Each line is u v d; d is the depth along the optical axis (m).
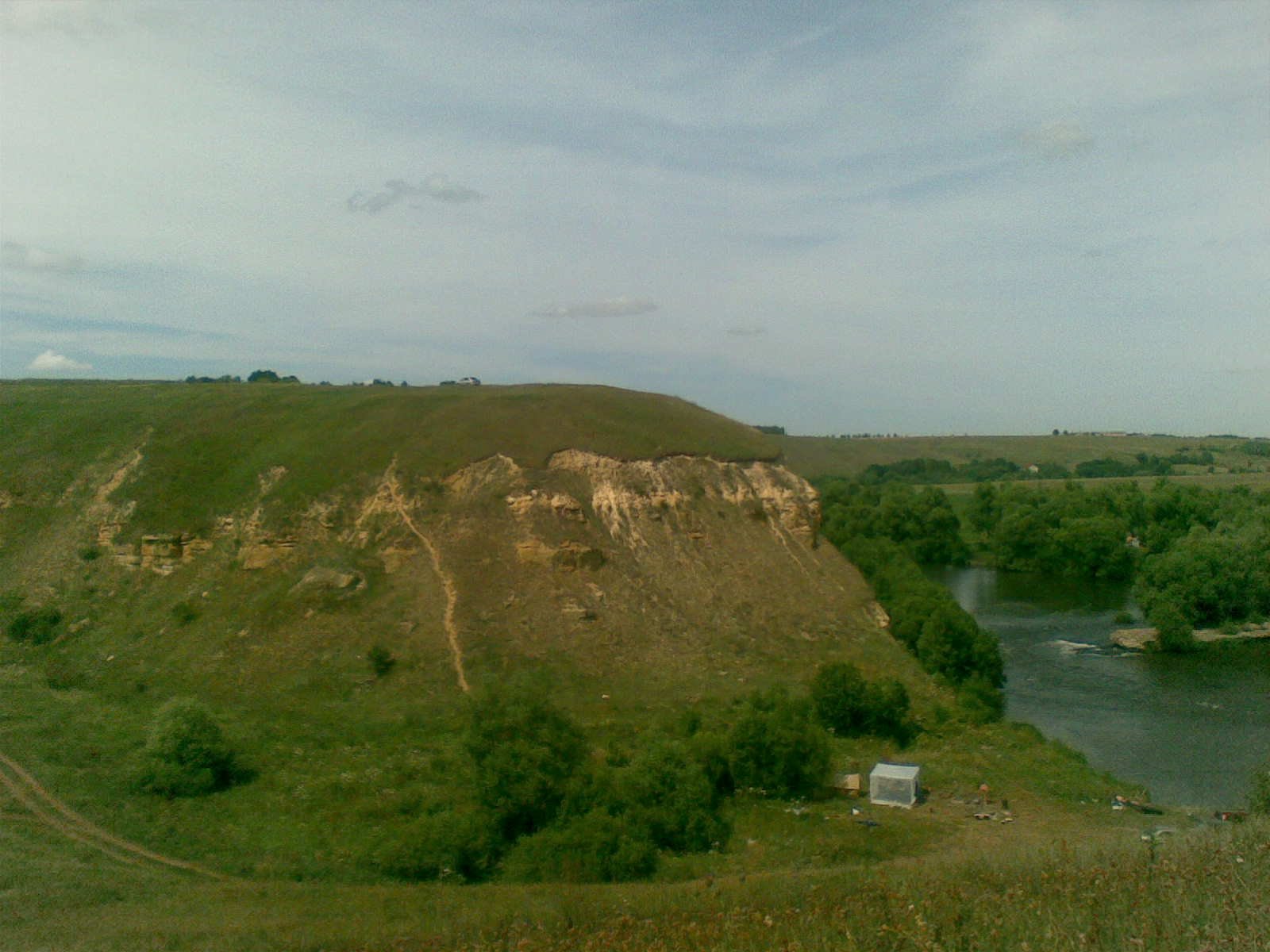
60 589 49.81
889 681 40.41
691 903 19.08
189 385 72.62
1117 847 18.92
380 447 52.78
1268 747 39.91
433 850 24.41
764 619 49.16
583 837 24.78
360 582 45.12
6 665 43.62
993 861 19.59
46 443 60.34
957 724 39.88
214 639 42.62
